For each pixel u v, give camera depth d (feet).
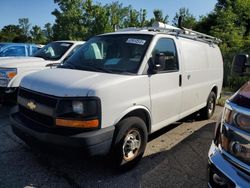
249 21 87.86
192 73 18.76
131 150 13.55
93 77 12.79
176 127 21.11
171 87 16.29
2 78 21.93
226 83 44.24
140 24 122.42
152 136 18.90
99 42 16.10
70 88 11.78
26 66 22.65
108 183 12.55
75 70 14.23
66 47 26.96
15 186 12.03
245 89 8.54
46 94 12.21
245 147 7.49
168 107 16.20
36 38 218.38
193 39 20.11
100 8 101.45
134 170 13.85
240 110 7.66
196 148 16.87
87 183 12.50
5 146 16.02
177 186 12.50
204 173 13.70
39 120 12.71
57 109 11.69
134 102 13.39
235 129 7.77
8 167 13.62
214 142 8.94
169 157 15.47
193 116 23.17
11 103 23.90
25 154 15.06
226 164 7.91
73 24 100.27
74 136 11.27
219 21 74.64
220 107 28.86
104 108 11.86
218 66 23.75
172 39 17.06
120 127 12.67
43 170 13.48
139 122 13.61
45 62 24.23
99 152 11.69
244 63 12.12
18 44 36.42
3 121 20.54
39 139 11.89
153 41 15.16
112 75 13.23
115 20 119.55
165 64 15.87
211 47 22.86
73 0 99.60
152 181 12.87
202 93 20.83
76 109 11.47
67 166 13.97
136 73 13.84
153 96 14.70
